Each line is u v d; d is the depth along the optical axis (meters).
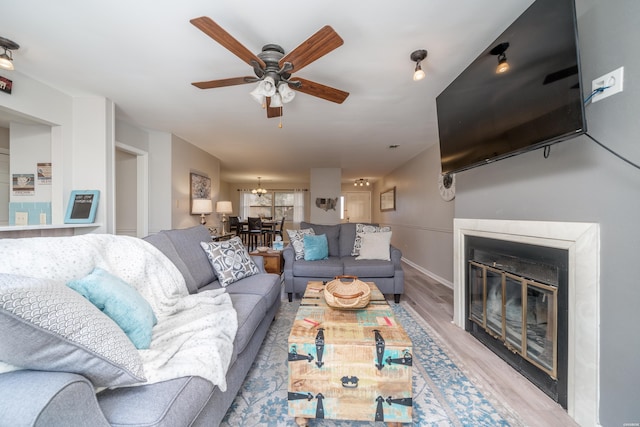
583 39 1.28
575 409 1.33
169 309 1.44
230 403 1.27
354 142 4.25
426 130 3.62
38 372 0.71
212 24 1.31
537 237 1.56
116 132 3.23
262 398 1.47
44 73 2.21
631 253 1.08
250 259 2.51
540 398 1.48
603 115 1.19
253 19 1.57
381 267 3.08
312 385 1.24
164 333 1.18
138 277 1.41
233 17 1.56
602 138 1.19
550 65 1.23
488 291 2.04
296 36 1.72
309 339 1.26
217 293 1.77
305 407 1.24
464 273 2.35
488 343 2.03
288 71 1.71
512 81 1.46
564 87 1.17
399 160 5.63
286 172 7.22
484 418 1.34
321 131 3.68
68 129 2.62
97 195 2.62
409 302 3.12
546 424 1.31
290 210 9.56
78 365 0.74
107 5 1.47
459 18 1.56
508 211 1.84
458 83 1.98
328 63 2.02
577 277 1.32
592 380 1.24
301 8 1.49
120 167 3.80
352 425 1.31
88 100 2.66
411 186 5.45
